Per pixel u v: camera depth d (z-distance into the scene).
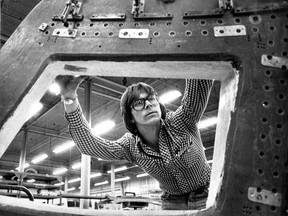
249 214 0.69
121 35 0.87
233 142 0.74
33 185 4.40
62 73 0.95
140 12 0.88
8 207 0.71
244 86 0.78
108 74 0.97
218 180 0.75
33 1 3.48
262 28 0.84
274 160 0.73
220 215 0.69
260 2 0.86
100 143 1.42
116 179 17.39
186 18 0.86
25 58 0.88
